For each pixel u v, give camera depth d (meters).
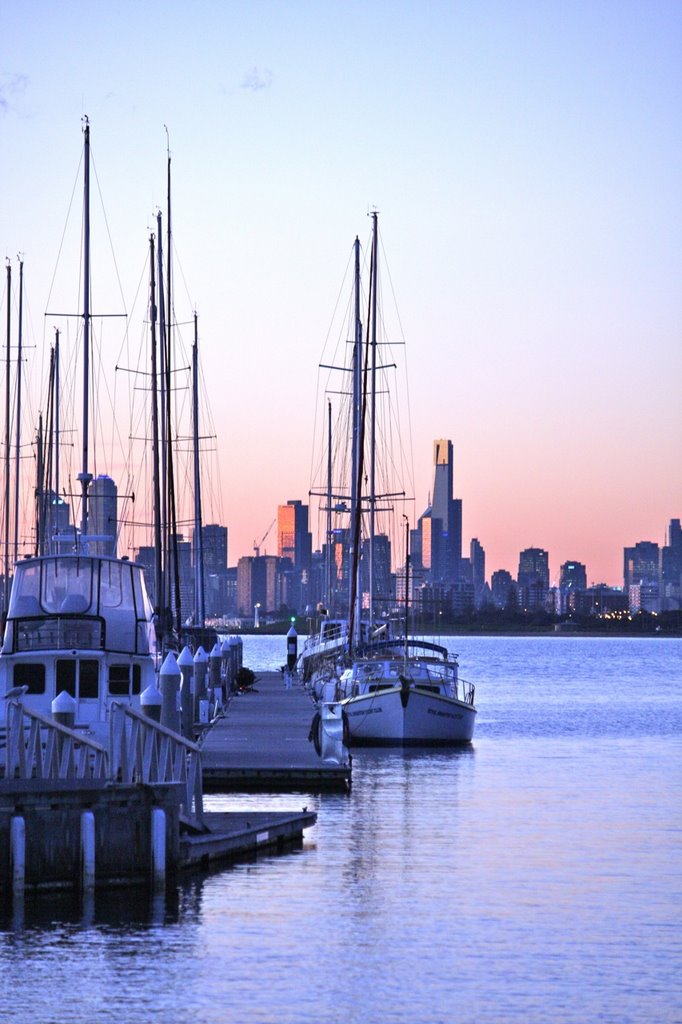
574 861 37.50
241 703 82.62
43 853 30.59
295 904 31.52
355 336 92.25
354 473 90.69
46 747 34.16
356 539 85.31
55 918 29.34
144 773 33.50
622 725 88.00
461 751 68.88
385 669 74.19
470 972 26.39
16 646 41.75
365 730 70.19
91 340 53.28
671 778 57.81
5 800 30.19
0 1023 23.14
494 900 32.41
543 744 73.31
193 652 89.31
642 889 33.84
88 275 53.09
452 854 38.28
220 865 35.97
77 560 43.06
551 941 28.67
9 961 26.48
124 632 42.28
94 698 41.78
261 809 45.88
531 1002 24.62
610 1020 23.72
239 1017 23.62
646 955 27.69
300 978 25.77
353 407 91.56
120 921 29.31
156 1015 23.64
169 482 82.81
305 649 111.38
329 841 40.16
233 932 28.81
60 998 24.39
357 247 91.69
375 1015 23.84
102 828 31.20
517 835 41.84
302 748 56.59
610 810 47.75
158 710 38.06
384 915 30.69
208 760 52.38
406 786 53.72
